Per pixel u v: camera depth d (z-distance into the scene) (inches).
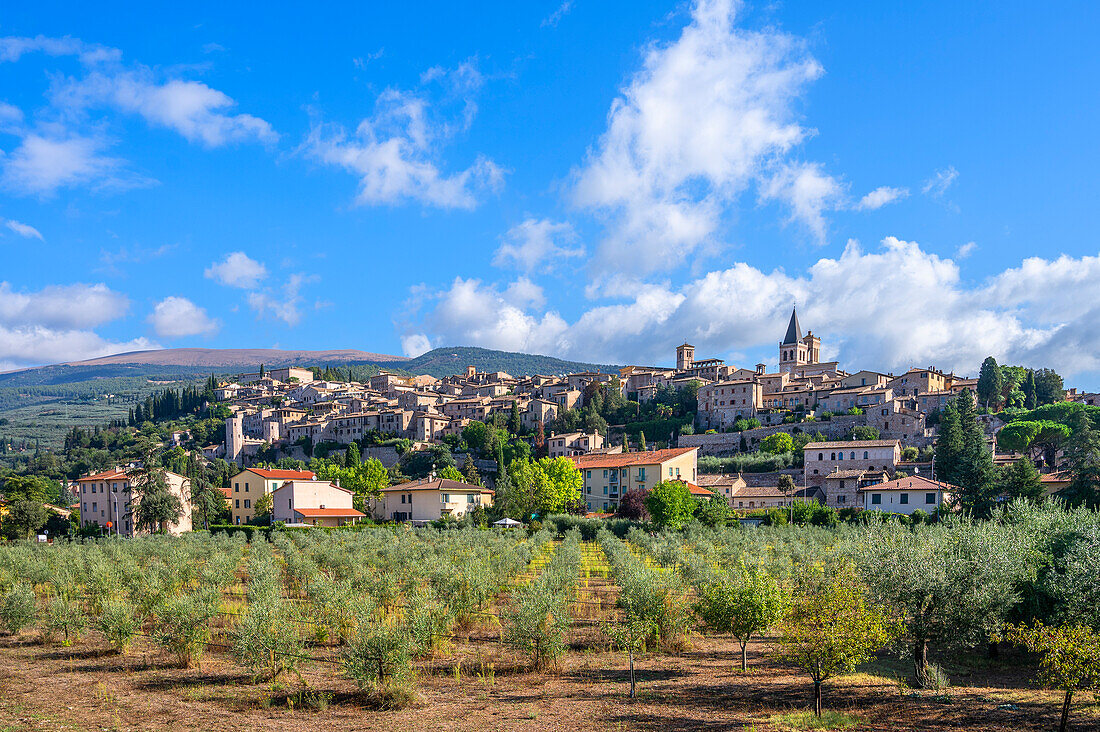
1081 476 3228.3
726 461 6058.1
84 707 860.6
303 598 1636.3
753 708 842.8
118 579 1604.3
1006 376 7327.8
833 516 3695.9
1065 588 933.8
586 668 1054.4
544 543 2598.4
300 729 779.4
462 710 848.3
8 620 1280.8
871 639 787.4
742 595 991.6
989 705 836.0
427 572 1619.1
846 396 7071.9
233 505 4783.5
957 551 932.6
